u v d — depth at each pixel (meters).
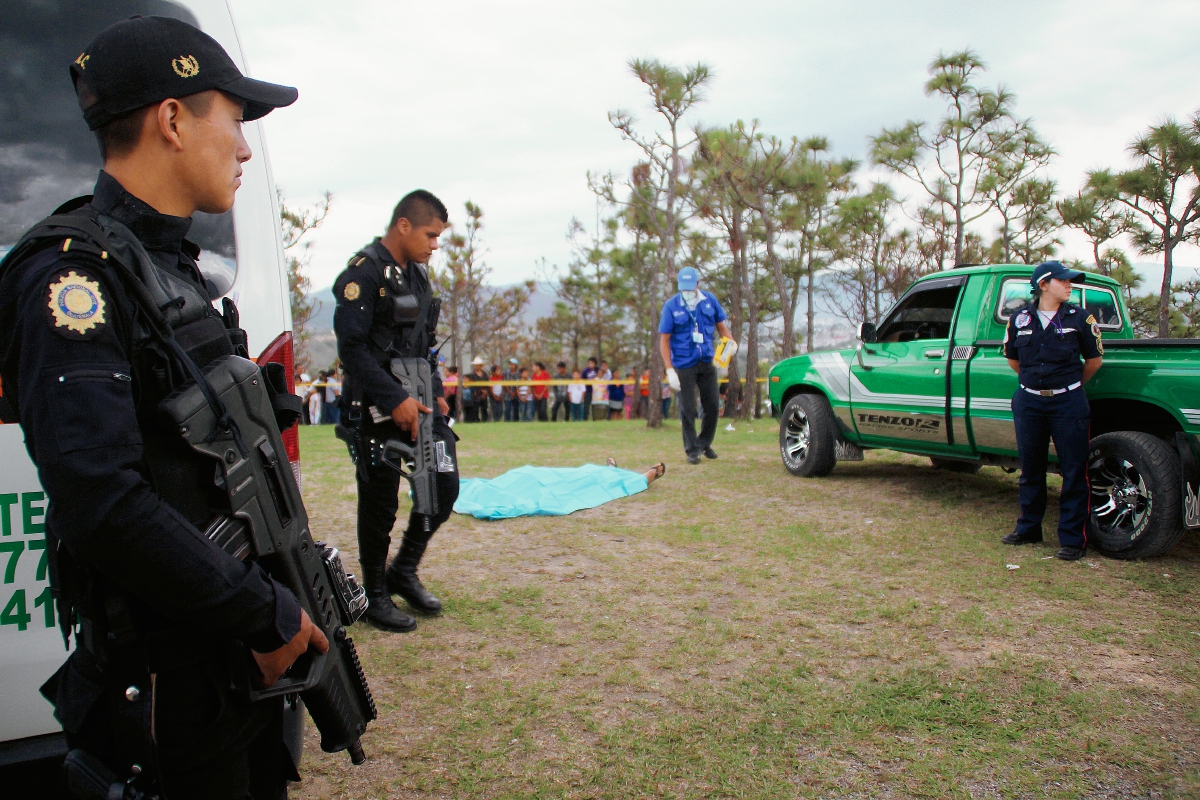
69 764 1.19
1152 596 3.79
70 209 1.30
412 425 3.22
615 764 2.39
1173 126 8.94
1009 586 3.96
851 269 18.09
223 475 1.20
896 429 6.09
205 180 1.26
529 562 4.48
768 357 22.09
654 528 5.23
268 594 1.17
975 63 12.74
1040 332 4.43
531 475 6.91
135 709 1.15
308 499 6.22
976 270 5.59
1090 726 2.58
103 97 1.18
